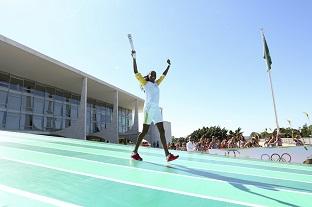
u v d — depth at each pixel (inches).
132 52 232.4
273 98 791.1
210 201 135.3
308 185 193.0
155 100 234.4
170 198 137.3
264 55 812.6
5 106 1031.0
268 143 800.9
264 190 163.9
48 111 1253.1
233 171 238.4
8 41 869.8
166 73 248.2
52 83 1285.7
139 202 128.6
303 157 601.3
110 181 165.2
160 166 228.8
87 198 130.6
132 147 413.7
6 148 298.8
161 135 232.8
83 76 1216.2
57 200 125.2
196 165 256.4
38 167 197.8
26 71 1119.0
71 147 357.4
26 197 127.4
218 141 878.4
